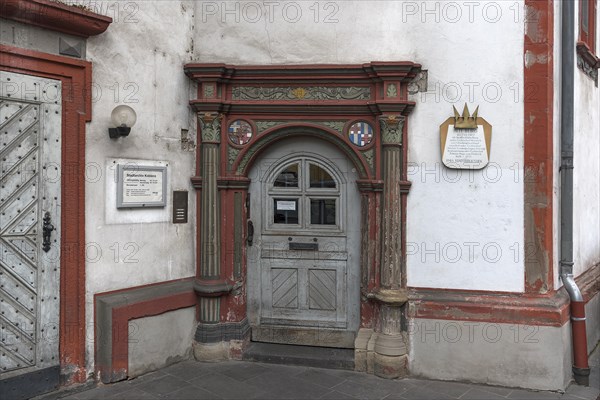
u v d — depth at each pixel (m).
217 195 5.47
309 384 4.85
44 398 4.34
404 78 4.98
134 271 5.01
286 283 5.65
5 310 4.13
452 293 5.01
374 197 5.23
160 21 5.18
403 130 5.08
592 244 6.38
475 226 4.96
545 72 4.79
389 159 5.05
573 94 5.20
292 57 5.32
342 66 5.10
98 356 4.74
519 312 4.78
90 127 4.62
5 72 4.06
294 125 5.33
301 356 5.32
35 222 4.29
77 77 4.51
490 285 4.93
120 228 4.89
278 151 5.61
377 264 5.20
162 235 5.25
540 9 4.80
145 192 5.05
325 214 5.57
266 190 5.66
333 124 5.29
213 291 5.36
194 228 5.56
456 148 4.95
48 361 4.40
